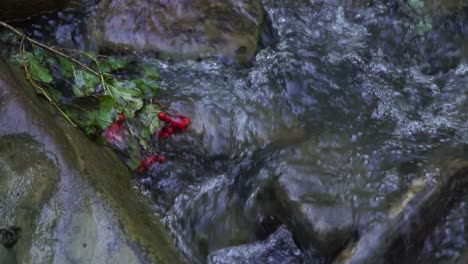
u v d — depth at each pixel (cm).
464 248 84
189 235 90
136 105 94
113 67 102
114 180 88
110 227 79
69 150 85
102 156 90
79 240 79
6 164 83
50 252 78
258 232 89
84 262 77
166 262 80
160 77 103
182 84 102
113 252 78
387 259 82
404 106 101
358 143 92
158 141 96
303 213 84
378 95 102
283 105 99
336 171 88
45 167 83
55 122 88
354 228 83
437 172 86
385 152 90
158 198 93
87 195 81
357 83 104
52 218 80
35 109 87
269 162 90
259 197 88
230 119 97
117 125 94
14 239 79
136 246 79
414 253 83
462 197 86
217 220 90
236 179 92
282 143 94
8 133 85
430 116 99
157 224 88
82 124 91
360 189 85
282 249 88
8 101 86
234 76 104
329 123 96
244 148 95
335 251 83
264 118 97
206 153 96
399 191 85
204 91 100
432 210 84
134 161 94
